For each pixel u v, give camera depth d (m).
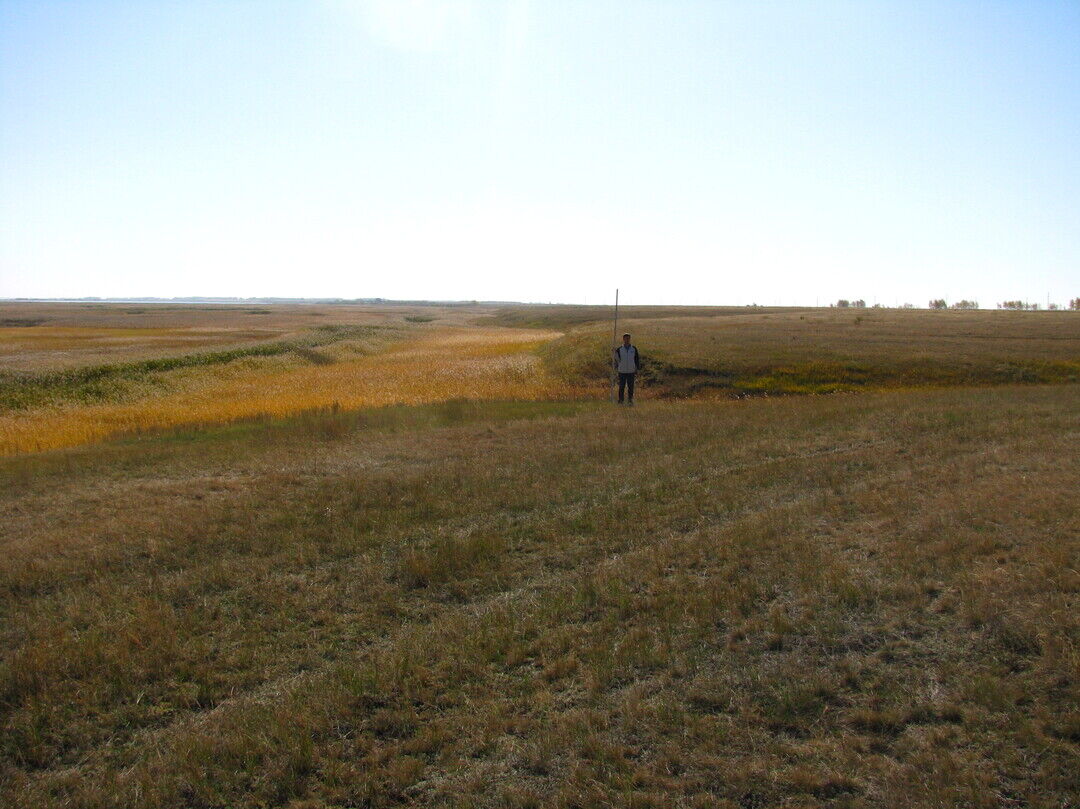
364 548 8.60
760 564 7.36
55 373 31.08
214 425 19.22
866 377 30.33
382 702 5.34
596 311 132.50
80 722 5.28
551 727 4.90
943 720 4.66
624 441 13.93
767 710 4.88
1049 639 5.31
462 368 36.22
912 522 8.27
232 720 5.20
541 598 7.02
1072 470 9.95
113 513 10.23
